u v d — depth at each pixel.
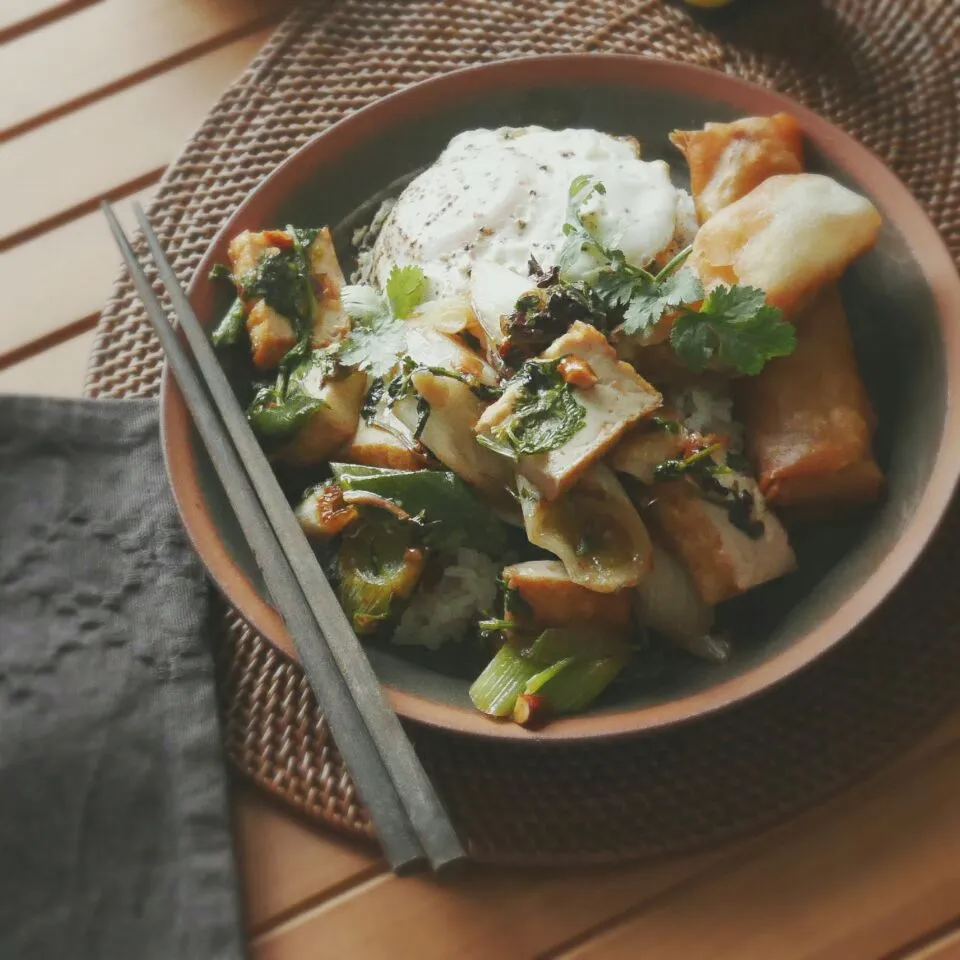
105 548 0.51
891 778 0.47
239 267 0.52
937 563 0.49
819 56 0.58
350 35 0.62
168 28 0.64
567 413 0.46
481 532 0.48
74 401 0.53
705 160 0.52
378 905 0.46
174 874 0.46
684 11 0.60
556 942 0.45
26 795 0.47
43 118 0.63
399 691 0.45
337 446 0.50
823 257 0.48
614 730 0.43
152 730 0.48
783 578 0.48
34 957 0.45
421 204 0.53
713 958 0.45
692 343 0.46
